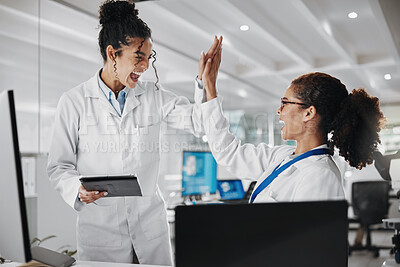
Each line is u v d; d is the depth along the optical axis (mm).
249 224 808
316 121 1284
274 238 816
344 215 840
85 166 1812
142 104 1886
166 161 2889
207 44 2611
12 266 1295
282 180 1241
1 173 1104
